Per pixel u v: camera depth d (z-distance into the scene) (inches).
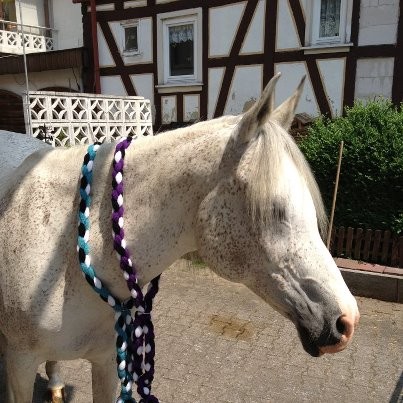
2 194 67.6
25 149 87.9
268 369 124.0
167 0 360.5
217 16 340.2
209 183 52.1
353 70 293.4
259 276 51.5
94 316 62.1
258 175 48.3
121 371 60.2
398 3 271.6
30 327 61.2
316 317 48.7
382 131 194.9
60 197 61.4
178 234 56.1
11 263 61.8
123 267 56.4
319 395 113.2
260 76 329.1
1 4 507.5
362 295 175.5
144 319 61.0
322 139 204.4
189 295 171.0
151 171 56.1
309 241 49.3
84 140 261.9
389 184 186.4
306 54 307.6
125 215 57.1
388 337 143.9
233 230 50.9
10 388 69.6
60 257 60.2
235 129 50.9
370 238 189.5
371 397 113.1
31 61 438.9
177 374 120.2
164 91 376.5
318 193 52.7
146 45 380.8
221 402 109.1
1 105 493.0
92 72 418.0
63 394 105.5
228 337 141.0
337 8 296.2
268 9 316.5
